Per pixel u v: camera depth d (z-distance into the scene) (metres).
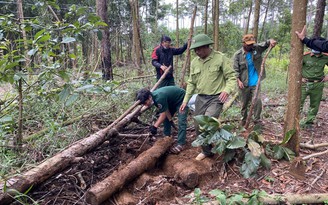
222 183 3.07
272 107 6.14
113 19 16.62
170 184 2.93
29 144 3.59
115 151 3.89
